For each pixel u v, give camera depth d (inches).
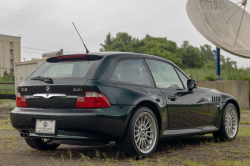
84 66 152.8
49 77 154.3
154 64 177.6
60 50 597.6
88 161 146.0
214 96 210.4
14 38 2994.6
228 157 158.1
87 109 140.3
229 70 727.1
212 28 462.9
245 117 410.3
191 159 152.7
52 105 148.3
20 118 156.2
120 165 137.2
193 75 767.7
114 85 147.9
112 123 141.1
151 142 159.8
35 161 147.6
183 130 181.8
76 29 176.9
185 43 4451.3
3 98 762.2
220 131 214.2
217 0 498.9
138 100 151.1
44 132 148.9
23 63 698.8
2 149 181.9
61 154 166.9
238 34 491.8
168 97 171.9
